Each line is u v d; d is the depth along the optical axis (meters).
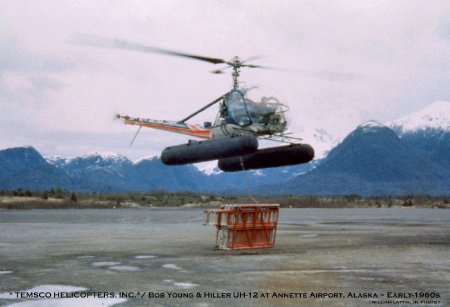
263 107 21.50
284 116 21.95
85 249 22.05
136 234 31.14
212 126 23.36
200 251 21.20
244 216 21.97
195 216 64.06
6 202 106.56
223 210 21.70
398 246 23.80
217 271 15.56
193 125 24.09
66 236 29.28
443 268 16.61
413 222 51.78
